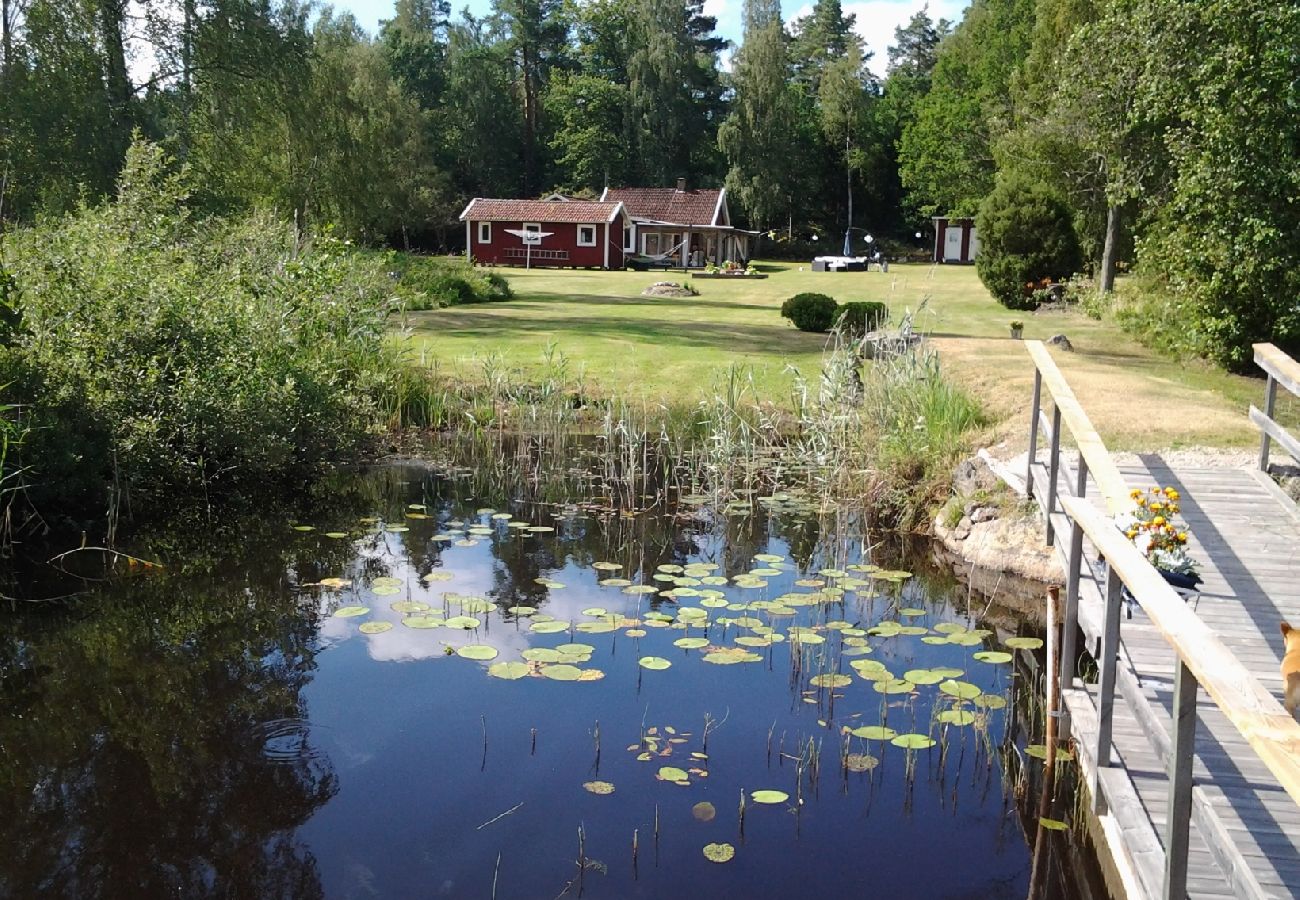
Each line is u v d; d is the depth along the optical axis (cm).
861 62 6662
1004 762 490
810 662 598
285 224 1401
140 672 577
